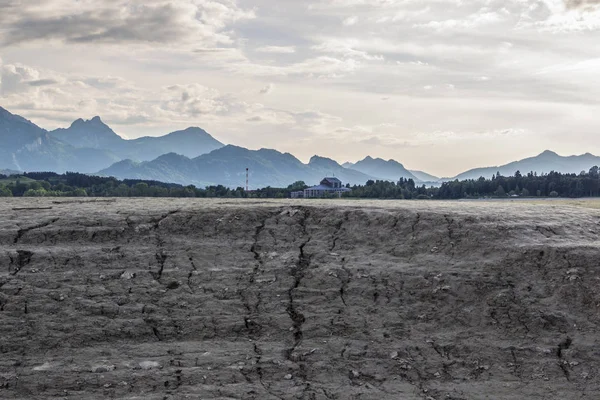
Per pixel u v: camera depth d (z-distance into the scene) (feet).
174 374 62.34
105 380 61.05
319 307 75.25
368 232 91.50
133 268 81.71
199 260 84.69
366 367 65.31
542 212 103.04
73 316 71.51
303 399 59.31
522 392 62.03
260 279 80.33
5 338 67.46
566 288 77.05
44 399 58.34
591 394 61.62
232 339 69.62
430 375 64.64
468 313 74.28
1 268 79.87
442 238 88.22
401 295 77.25
